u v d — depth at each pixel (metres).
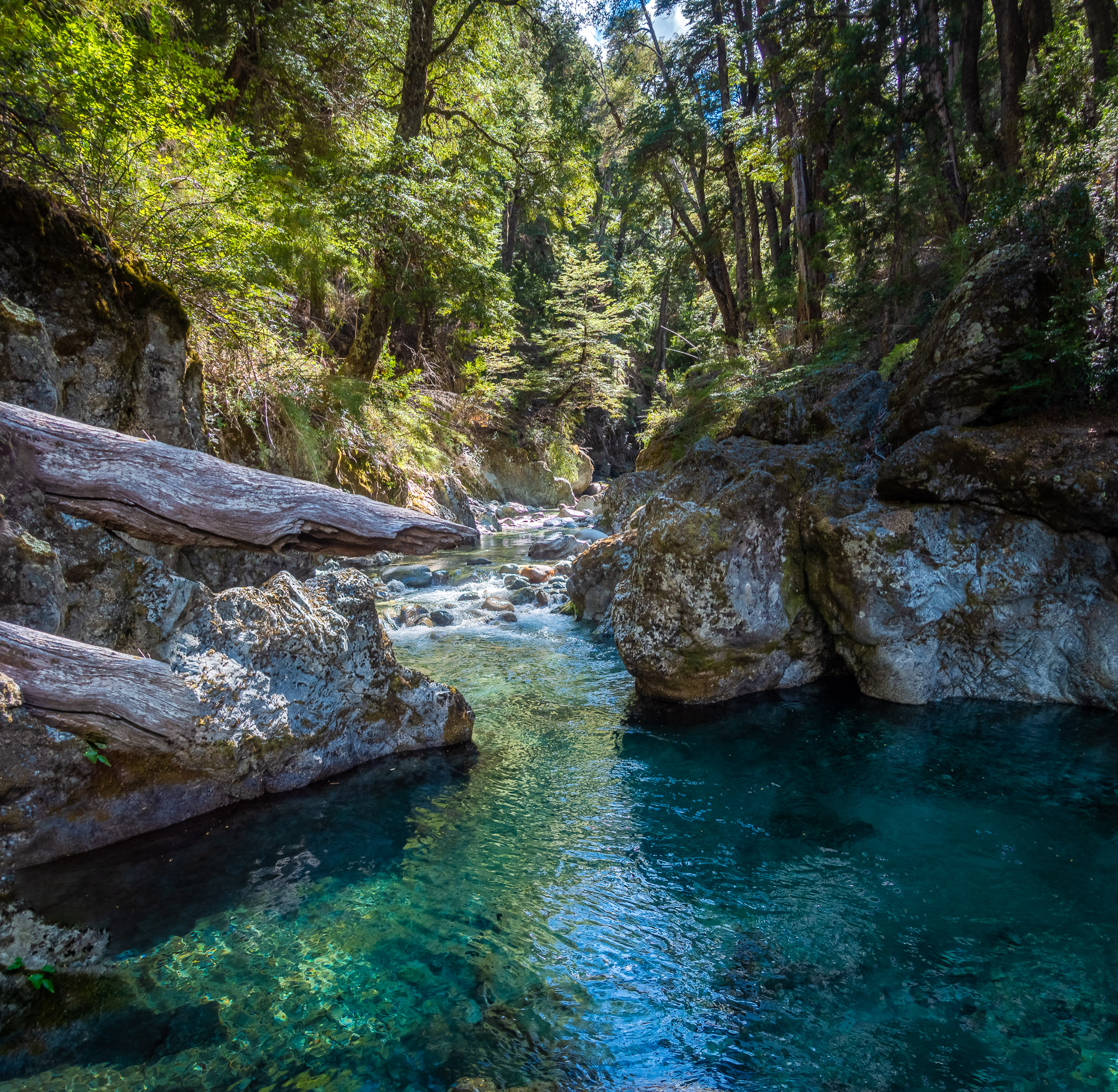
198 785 3.76
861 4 13.81
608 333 29.86
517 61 21.41
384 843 3.59
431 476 16.41
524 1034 2.35
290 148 13.58
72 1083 2.10
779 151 15.79
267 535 3.56
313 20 13.61
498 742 4.95
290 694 4.14
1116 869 3.26
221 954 2.72
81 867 3.26
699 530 5.47
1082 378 5.30
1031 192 6.41
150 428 5.15
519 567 11.45
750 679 5.77
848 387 7.49
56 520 3.47
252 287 8.13
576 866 3.42
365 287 15.51
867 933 2.87
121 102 5.87
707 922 2.96
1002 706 5.25
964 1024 2.37
